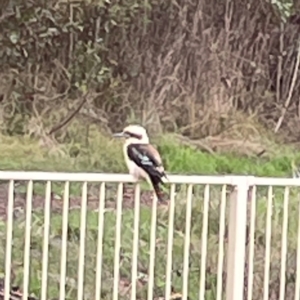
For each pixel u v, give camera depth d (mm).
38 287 8609
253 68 16406
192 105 15695
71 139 14273
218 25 16266
